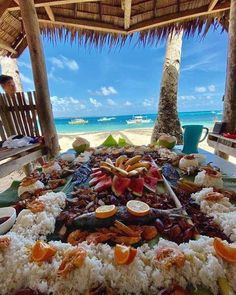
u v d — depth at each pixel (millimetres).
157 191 1467
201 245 841
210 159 2139
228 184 1538
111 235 959
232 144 2812
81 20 4074
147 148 2424
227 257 772
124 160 1809
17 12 3924
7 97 3467
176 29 4434
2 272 782
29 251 849
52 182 1619
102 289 736
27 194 1428
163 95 5781
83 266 761
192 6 3855
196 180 1524
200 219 1075
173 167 1906
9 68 6273
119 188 1388
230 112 3213
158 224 1020
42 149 3387
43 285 737
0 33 4117
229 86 3176
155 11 3973
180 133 5738
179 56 5723
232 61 3105
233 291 710
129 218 1023
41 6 3498
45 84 3346
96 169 1769
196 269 756
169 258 768
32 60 3223
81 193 1419
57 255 833
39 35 3240
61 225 1086
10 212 1165
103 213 1015
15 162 2727
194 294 721
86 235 990
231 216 1025
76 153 2545
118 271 755
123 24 4230
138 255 809
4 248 835
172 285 731
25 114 3480
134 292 726
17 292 747
